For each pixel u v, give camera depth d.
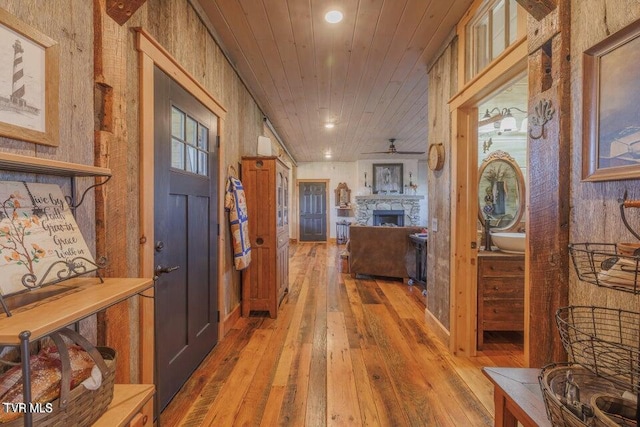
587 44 1.05
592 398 0.70
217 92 2.61
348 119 4.95
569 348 0.82
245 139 3.49
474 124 2.39
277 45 2.69
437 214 2.82
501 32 1.98
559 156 1.14
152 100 1.61
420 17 2.29
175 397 1.88
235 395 1.90
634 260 0.69
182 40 1.99
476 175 2.42
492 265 2.55
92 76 1.22
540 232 1.23
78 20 1.14
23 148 0.93
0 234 0.79
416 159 9.35
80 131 1.16
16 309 0.79
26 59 0.92
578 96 1.09
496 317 2.56
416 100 4.04
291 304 3.69
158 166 1.69
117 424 0.89
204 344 2.35
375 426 1.64
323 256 7.16
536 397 0.89
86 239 1.18
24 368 0.64
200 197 2.28
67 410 0.77
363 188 9.48
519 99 3.14
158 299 1.69
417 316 3.29
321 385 2.01
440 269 2.74
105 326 1.25
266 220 3.27
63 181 1.08
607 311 1.00
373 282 4.73
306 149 7.66
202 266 2.32
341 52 2.80
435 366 2.27
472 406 1.81
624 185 0.93
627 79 0.90
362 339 2.72
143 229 1.54
